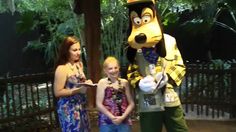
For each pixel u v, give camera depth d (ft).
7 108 19.35
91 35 21.02
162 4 33.53
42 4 34.86
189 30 30.66
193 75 22.31
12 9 39.73
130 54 12.46
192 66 22.26
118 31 33.12
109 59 12.92
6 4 42.14
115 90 12.71
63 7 34.30
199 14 31.17
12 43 39.55
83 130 13.16
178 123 12.32
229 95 21.65
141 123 12.64
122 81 12.91
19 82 19.74
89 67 21.21
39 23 36.24
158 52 12.09
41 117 21.71
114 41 33.45
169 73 12.13
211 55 36.96
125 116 12.61
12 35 39.45
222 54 36.35
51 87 20.90
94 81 21.01
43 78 20.58
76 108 12.93
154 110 12.22
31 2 42.29
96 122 20.43
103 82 12.84
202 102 22.22
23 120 19.94
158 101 12.18
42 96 22.39
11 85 19.52
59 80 12.80
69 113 12.88
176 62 12.34
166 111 12.35
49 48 35.06
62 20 35.70
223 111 21.95
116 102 12.67
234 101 21.48
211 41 36.65
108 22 33.42
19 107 20.20
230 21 34.55
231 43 35.63
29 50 39.52
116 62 12.89
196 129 19.69
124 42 33.09
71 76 12.82
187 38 37.29
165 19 32.96
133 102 12.91
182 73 12.31
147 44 11.79
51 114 20.81
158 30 11.88
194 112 22.86
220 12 32.65
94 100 20.72
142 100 12.40
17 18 39.17
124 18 33.27
